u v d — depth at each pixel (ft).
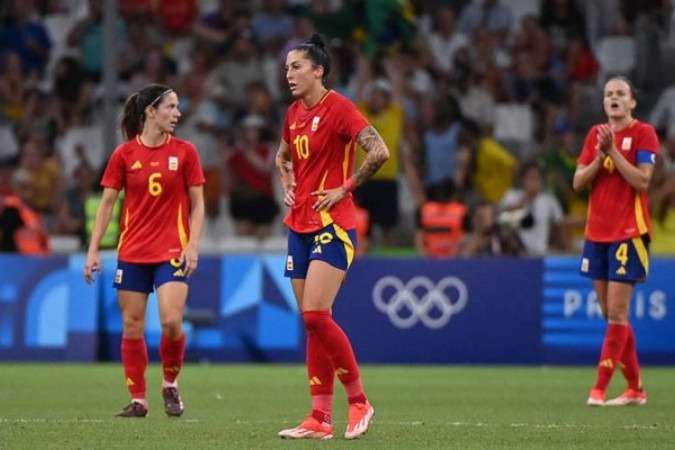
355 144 99.19
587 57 256.32
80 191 245.04
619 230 131.03
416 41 254.88
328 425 99.30
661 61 255.29
